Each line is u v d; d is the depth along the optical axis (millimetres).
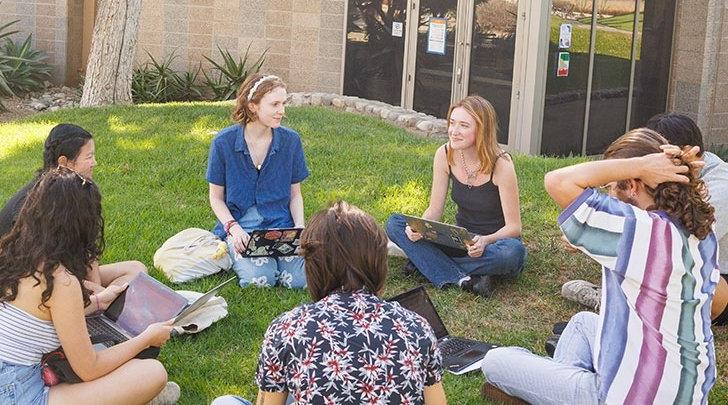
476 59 12914
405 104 13766
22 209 3969
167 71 15453
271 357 3242
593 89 13047
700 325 3855
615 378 3969
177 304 4746
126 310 4785
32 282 3898
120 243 6723
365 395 3182
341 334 3211
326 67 14805
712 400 4832
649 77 13719
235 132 6176
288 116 11094
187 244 6176
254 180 6199
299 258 6074
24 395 3934
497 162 6090
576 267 6586
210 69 15625
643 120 13789
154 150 9383
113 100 12492
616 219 3773
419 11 13453
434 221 5926
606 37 13039
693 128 5078
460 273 6152
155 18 15688
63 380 4059
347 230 3289
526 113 12477
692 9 13750
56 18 16391
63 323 3939
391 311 3281
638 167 3740
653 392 3883
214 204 6172
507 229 6129
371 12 14031
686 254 3773
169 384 4582
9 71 15562
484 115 6023
